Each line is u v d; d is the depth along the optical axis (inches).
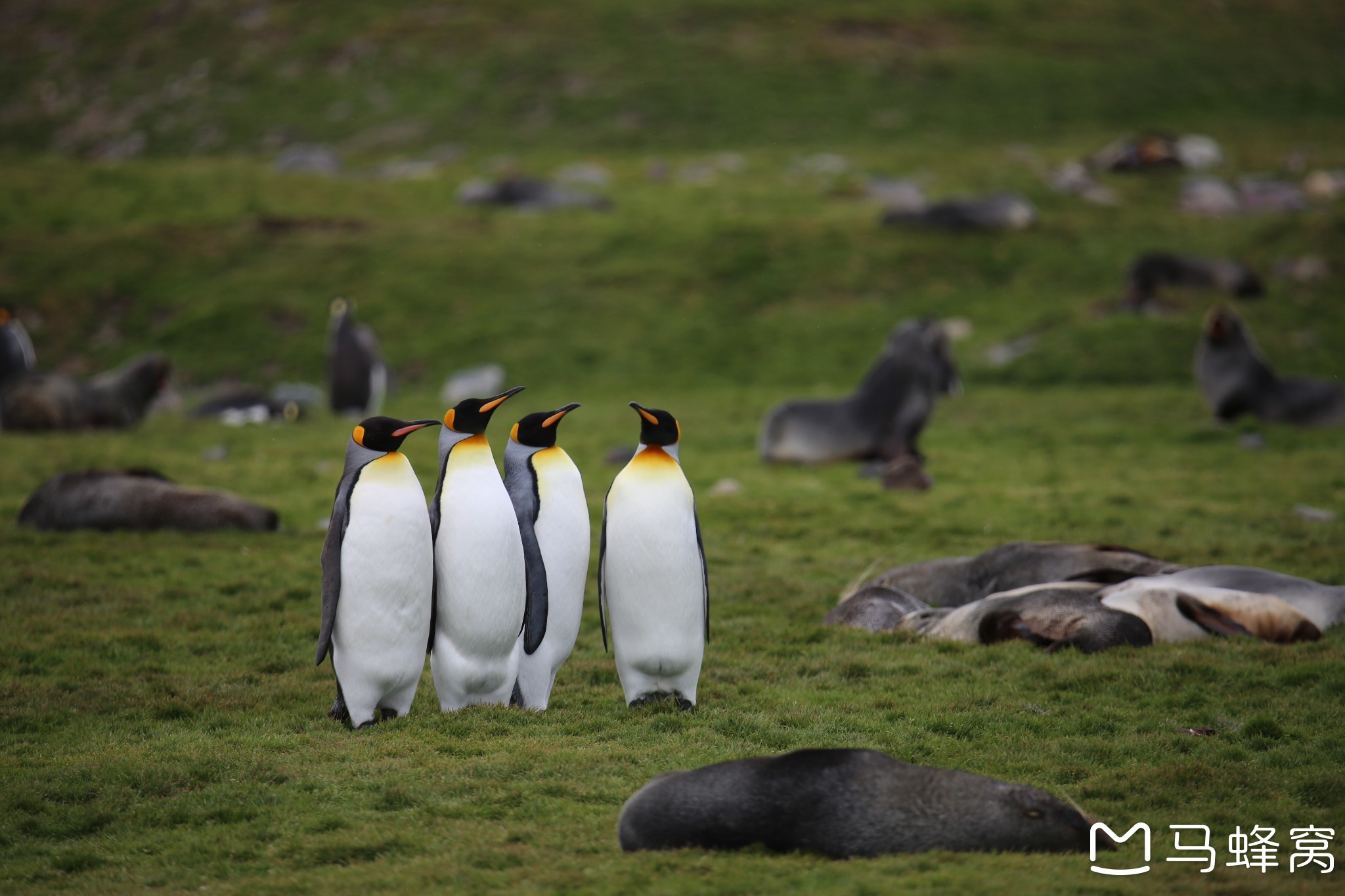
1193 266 3228.3
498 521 794.8
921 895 501.7
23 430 2364.7
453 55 6432.1
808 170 4788.4
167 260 3644.2
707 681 932.6
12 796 666.2
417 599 791.7
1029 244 3735.2
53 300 3432.6
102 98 6510.8
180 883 561.3
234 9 7155.5
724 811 571.5
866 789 569.0
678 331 3245.6
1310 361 2822.3
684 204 4200.3
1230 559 1330.0
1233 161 4702.3
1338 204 4057.6
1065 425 2434.8
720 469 2140.7
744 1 6914.4
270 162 5315.0
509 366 3085.6
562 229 3873.0
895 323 3262.8
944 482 1952.5
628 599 824.3
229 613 1159.0
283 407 2669.8
